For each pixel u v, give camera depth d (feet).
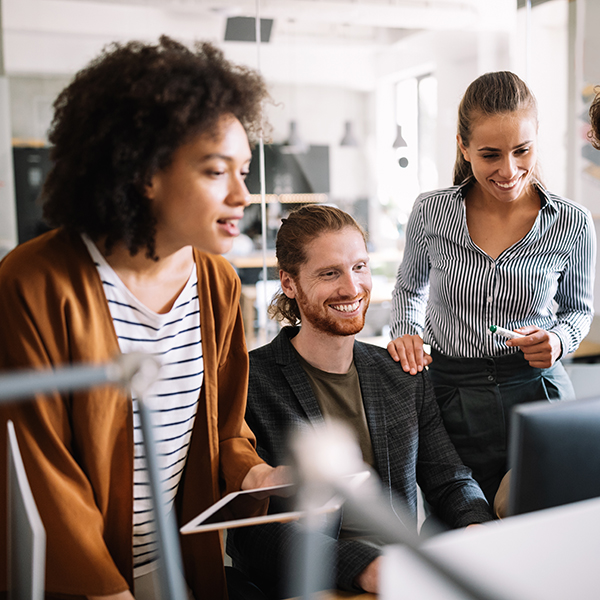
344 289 4.36
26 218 9.97
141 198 2.94
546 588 1.85
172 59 2.82
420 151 14.80
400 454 4.54
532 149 4.83
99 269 3.02
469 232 5.39
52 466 2.86
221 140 2.85
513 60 11.87
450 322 5.49
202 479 3.55
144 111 2.73
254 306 11.00
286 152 14.57
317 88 13.92
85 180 2.89
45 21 9.65
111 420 3.03
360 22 11.85
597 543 1.88
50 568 2.87
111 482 3.12
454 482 4.56
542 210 5.14
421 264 5.84
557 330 5.26
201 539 3.56
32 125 9.89
